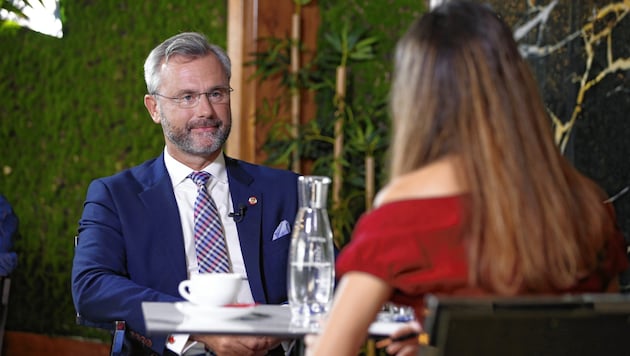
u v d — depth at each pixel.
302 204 3.34
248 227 4.62
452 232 2.41
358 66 7.64
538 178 2.46
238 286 3.40
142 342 4.20
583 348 2.21
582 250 2.56
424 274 2.43
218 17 8.22
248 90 7.62
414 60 2.58
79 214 8.92
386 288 2.46
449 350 2.14
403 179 2.52
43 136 9.13
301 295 3.28
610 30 5.57
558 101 5.91
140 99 8.66
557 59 5.92
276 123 7.63
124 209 4.53
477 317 2.12
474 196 2.41
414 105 2.55
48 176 9.09
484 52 2.52
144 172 4.73
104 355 8.68
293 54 7.56
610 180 5.57
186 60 4.65
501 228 2.38
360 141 7.31
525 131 2.49
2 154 9.23
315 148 7.58
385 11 7.59
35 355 9.08
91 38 8.91
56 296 9.02
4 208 6.84
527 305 2.14
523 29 6.17
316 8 7.71
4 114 9.23
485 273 2.39
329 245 3.32
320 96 7.70
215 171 4.72
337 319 2.46
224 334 2.82
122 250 4.47
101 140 8.85
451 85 2.51
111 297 4.13
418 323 2.65
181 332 2.80
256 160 7.61
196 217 4.58
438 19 2.61
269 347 3.97
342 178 7.46
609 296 2.19
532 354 2.18
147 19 8.59
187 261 4.54
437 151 2.51
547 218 2.44
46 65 9.11
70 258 8.96
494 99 2.48
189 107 4.61
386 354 7.21
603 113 5.61
